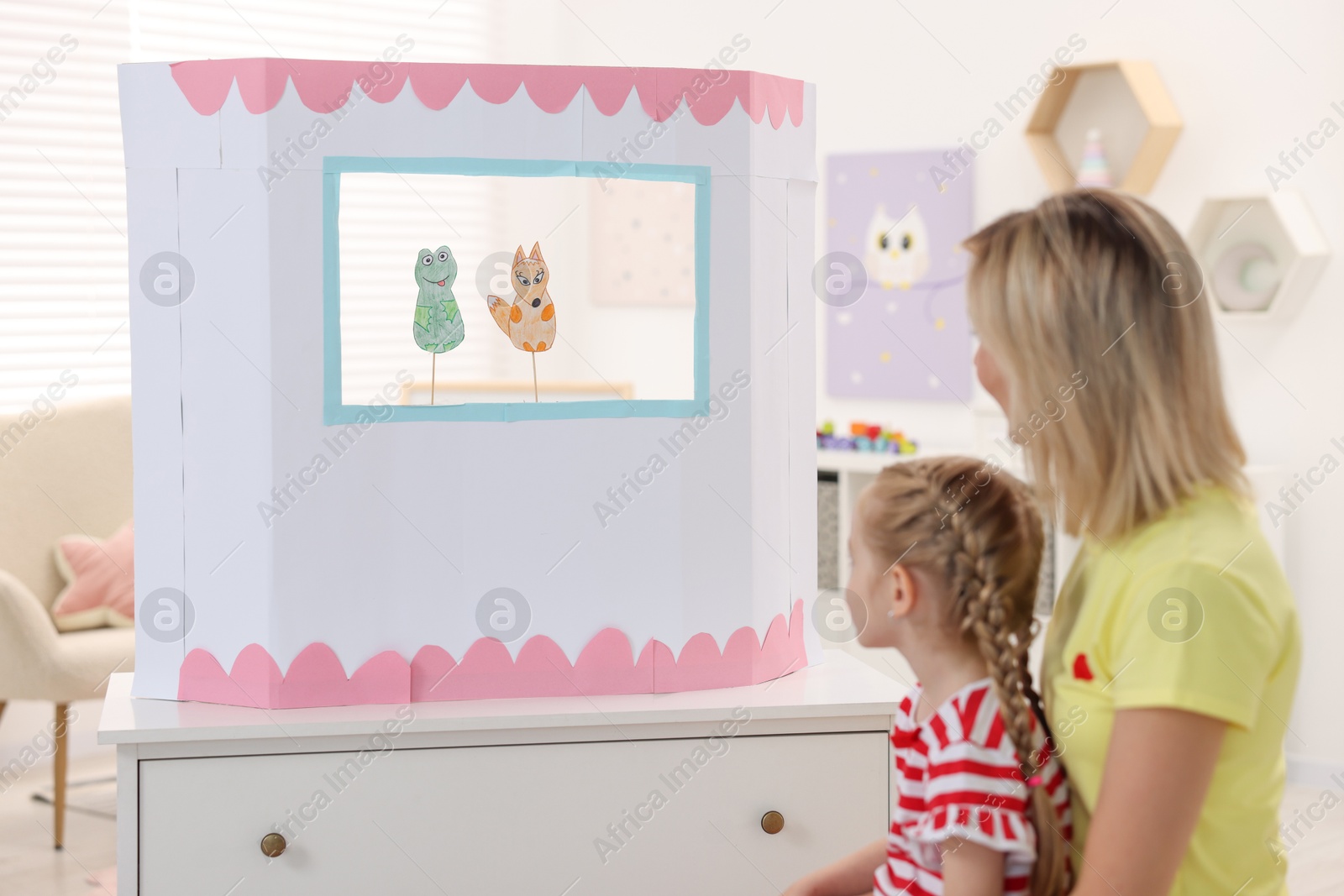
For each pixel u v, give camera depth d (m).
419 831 1.62
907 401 3.95
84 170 3.61
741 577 1.74
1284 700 0.80
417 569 1.65
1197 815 0.76
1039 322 0.84
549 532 1.68
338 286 1.62
